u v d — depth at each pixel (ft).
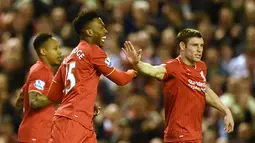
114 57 120.88
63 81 68.85
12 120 113.91
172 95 69.67
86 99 67.26
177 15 128.47
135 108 107.14
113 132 107.96
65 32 126.21
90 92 67.56
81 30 68.80
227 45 123.85
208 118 109.09
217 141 104.78
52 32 127.95
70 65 68.08
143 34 120.88
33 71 74.49
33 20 132.16
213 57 118.83
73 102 67.05
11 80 120.88
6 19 133.69
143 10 127.95
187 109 69.41
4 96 116.26
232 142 105.40
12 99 116.06
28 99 74.84
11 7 138.51
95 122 108.88
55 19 129.18
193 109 69.62
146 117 107.04
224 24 126.62
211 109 108.99
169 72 69.62
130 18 128.67
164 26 127.75
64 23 129.80
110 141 107.65
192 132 69.26
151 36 125.29
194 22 128.88
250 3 127.34
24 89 75.61
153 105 111.55
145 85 114.21
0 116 114.32
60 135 66.69
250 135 105.70
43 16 129.90
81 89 67.26
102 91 114.93
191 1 133.49
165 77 69.67
